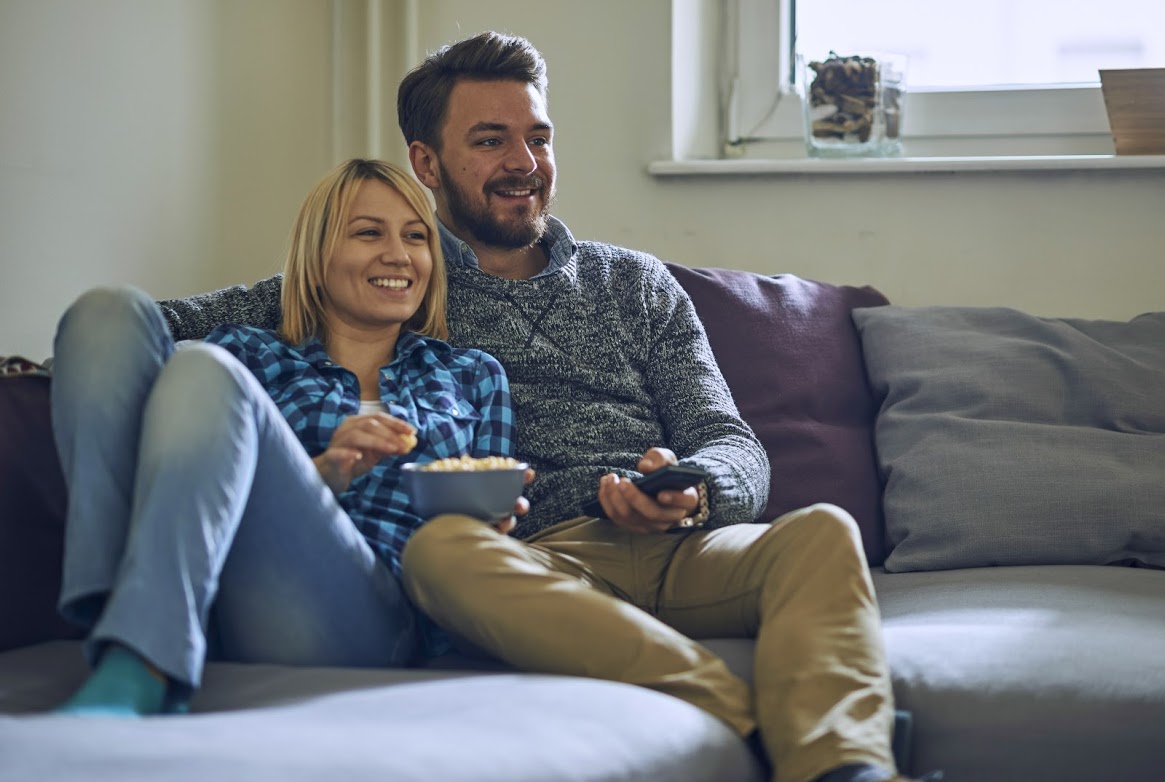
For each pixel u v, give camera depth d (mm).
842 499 2152
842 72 2627
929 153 2754
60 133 2219
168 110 2443
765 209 2654
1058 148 2689
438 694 1305
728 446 1873
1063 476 2029
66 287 2238
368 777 1058
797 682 1385
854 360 2328
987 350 2230
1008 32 2740
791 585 1507
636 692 1333
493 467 1569
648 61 2684
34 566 1630
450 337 1984
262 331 1860
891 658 1512
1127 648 1483
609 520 1797
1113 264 2521
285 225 2713
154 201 2416
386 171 1913
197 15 2502
